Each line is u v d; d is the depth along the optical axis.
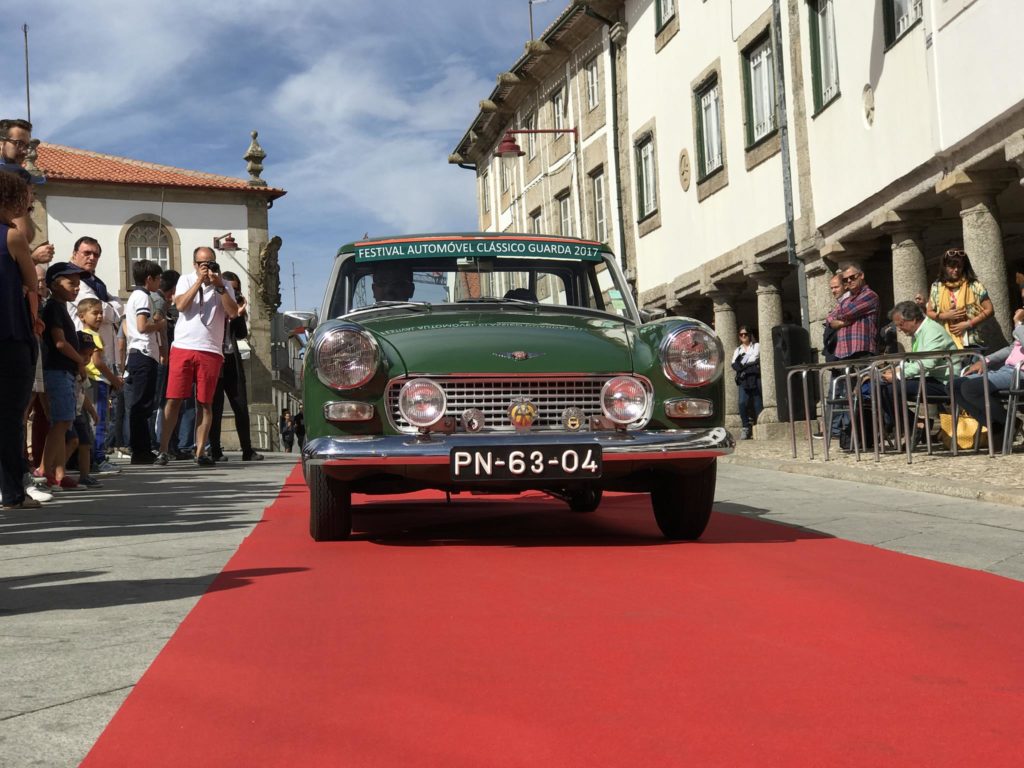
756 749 2.48
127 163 40.69
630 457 5.35
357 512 7.29
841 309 11.51
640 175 23.69
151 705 2.82
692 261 20.86
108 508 7.43
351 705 2.82
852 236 14.88
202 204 38.88
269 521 6.67
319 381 5.41
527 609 3.96
